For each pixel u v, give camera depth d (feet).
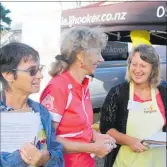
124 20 13.14
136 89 7.68
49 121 5.24
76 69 6.00
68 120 5.83
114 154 7.84
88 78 6.24
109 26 13.84
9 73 4.79
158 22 11.97
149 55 7.47
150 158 7.67
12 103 4.89
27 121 4.64
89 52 5.87
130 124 7.53
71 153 5.90
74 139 5.90
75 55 5.93
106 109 7.70
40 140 5.01
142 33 14.51
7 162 4.48
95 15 14.42
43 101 5.81
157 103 7.66
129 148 7.64
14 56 4.79
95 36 5.95
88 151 5.87
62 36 6.21
